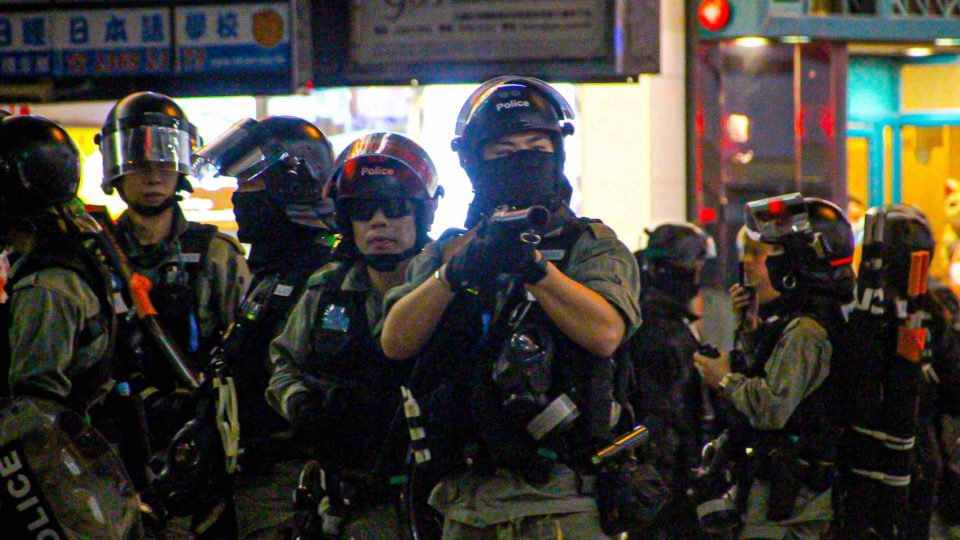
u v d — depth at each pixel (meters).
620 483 12.64
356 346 15.18
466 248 12.19
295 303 16.98
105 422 16.31
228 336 17.22
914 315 15.98
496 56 31.11
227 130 17.44
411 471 13.72
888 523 16.08
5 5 31.08
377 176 15.16
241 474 17.22
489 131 12.75
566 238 12.93
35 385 14.26
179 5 30.84
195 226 19.73
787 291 16.73
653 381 19.00
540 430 12.42
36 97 31.22
